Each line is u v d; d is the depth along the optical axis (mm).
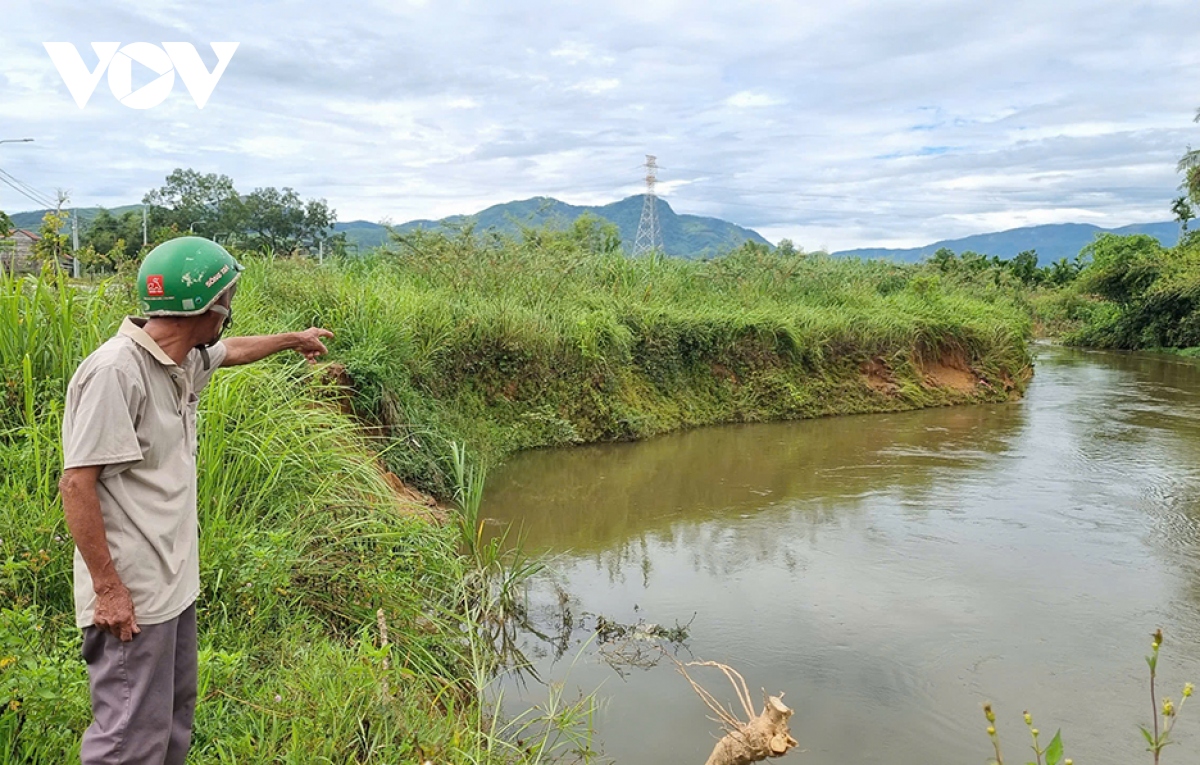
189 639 2605
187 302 2422
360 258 11953
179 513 2490
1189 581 6293
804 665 4863
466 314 10203
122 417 2303
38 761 2588
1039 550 6965
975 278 23859
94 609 2309
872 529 7496
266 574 3830
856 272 18812
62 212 10297
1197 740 4207
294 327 7750
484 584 5348
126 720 2361
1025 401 15805
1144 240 39875
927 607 5742
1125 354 28641
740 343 13406
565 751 3883
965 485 9102
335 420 6184
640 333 12180
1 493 3791
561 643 5051
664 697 4445
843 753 4012
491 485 8641
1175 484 9188
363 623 4297
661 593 5902
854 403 13953
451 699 4008
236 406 4988
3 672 2641
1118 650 5156
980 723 4312
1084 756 4059
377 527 5008
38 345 4828
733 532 7363
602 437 10945
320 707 3174
